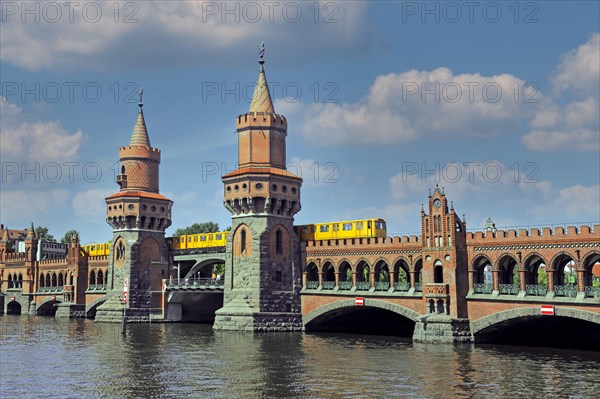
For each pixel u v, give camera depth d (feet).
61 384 167.22
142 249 402.31
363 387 160.15
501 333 265.13
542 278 444.55
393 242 291.79
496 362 200.13
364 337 291.38
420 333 263.70
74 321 416.46
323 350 233.96
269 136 332.39
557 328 280.10
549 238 241.76
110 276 408.67
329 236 326.24
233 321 317.01
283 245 326.44
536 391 154.51
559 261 246.47
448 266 261.44
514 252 251.19
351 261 309.01
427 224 270.67
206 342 265.75
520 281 248.52
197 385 164.25
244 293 318.86
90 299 460.96
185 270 445.37
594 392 153.28
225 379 172.24
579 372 180.75
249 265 320.29
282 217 327.88
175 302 405.59
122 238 403.75
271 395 151.84
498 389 156.87
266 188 321.11
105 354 226.38
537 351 229.04
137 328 347.77
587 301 225.97
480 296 256.52
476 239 262.26
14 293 547.90
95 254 475.31
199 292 389.39
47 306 524.52
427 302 264.93
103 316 400.47
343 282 311.68
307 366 193.98
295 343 260.21
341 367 191.72
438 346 245.86
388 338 285.02
